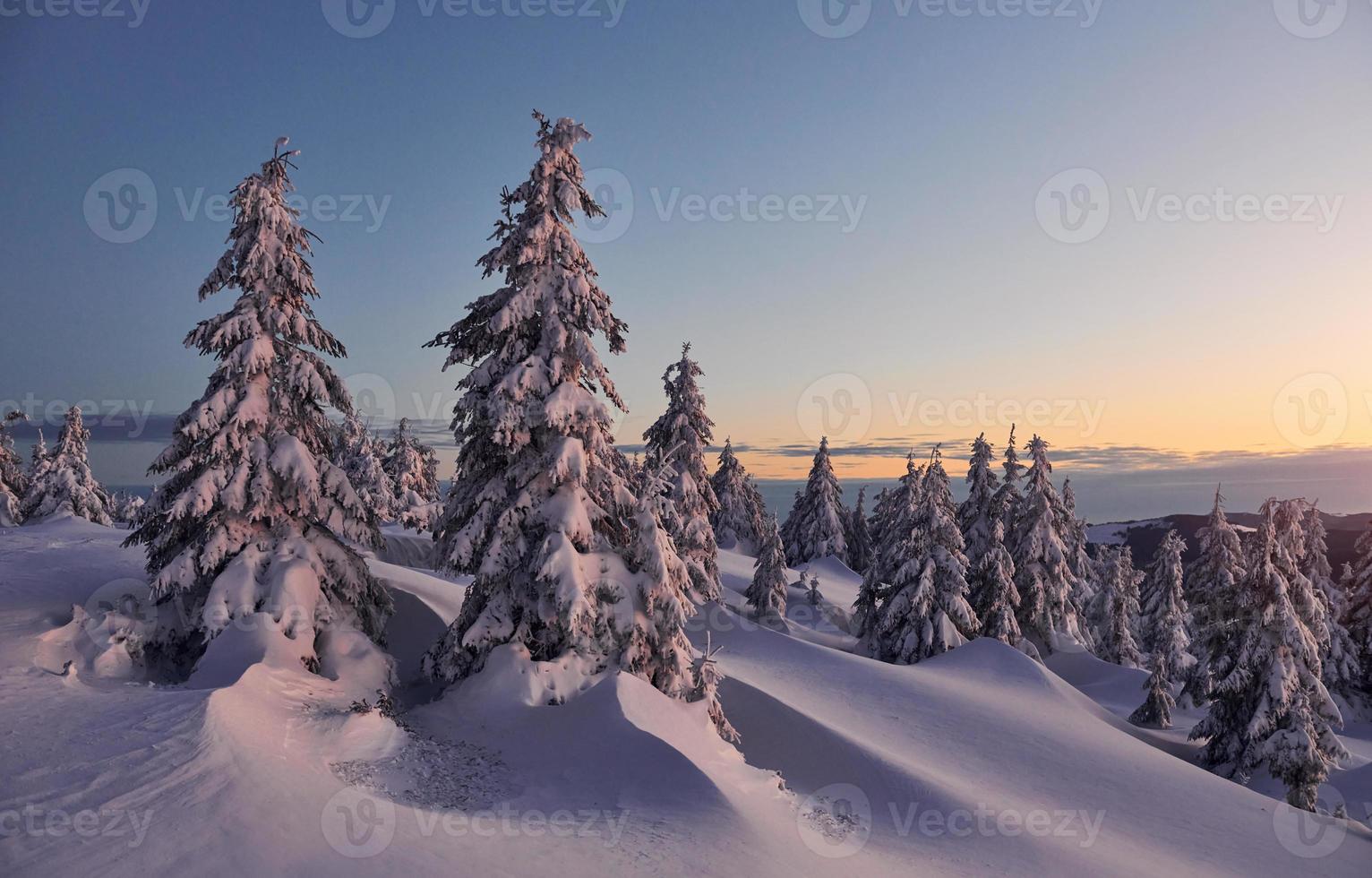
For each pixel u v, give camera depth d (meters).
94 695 13.38
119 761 10.34
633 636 17.02
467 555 17.45
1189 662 44.12
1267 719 25.20
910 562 36.81
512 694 16.11
